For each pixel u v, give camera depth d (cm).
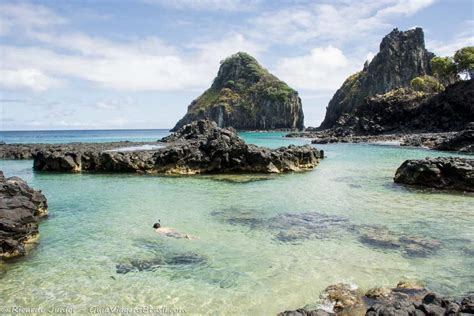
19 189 2211
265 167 4381
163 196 3050
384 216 2377
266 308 1263
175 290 1390
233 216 2398
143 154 4741
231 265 1612
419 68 18862
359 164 5119
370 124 12038
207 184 3638
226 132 5269
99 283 1446
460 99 10419
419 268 1563
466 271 1530
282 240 1927
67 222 2264
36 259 1680
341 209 2572
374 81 19338
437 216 2367
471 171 3159
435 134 9200
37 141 13488
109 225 2195
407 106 11800
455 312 1035
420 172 3397
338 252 1752
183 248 1814
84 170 4619
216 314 1228
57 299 1323
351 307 1252
